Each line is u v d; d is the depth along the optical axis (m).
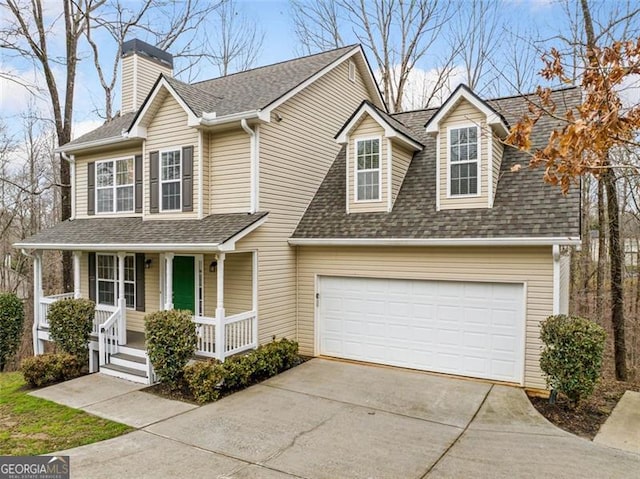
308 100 11.30
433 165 10.73
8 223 20.88
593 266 15.26
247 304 9.84
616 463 5.30
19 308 12.16
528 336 8.20
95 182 12.49
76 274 10.97
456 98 9.16
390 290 9.75
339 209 10.80
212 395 7.67
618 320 9.36
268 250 9.91
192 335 8.34
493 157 9.00
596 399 7.82
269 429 6.38
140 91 14.02
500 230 8.28
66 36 15.61
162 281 11.33
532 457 5.47
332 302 10.50
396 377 8.90
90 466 5.29
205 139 10.02
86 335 9.81
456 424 6.55
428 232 8.97
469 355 8.86
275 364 9.11
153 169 10.62
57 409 7.40
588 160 3.14
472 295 8.82
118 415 7.05
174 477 5.02
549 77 4.13
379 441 5.96
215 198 10.05
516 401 7.50
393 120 11.01
